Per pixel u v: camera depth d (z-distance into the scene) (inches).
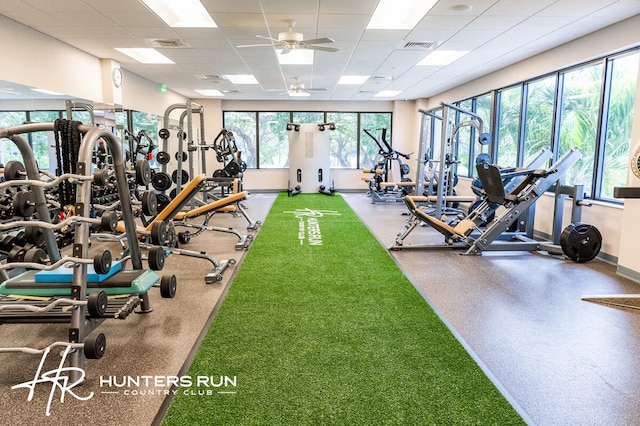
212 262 161.9
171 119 391.9
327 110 471.5
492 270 168.4
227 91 400.5
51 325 116.1
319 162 454.0
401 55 247.3
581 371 92.4
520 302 133.1
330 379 88.0
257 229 248.4
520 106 266.8
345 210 331.6
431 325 115.0
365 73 306.0
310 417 75.8
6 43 176.2
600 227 190.9
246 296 137.0
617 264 167.0
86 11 167.6
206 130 457.4
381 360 95.9
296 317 120.1
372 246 208.1
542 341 106.3
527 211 212.8
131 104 303.0
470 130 348.2
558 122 232.2
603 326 115.5
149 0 159.8
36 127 102.3
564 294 140.8
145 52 247.1
